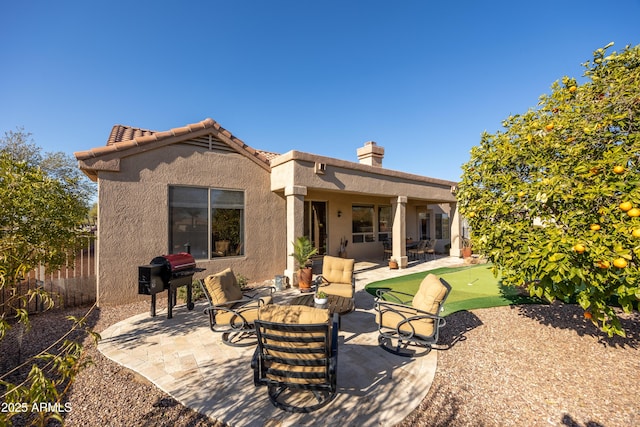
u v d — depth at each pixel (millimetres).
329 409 2971
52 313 6199
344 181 9922
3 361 4086
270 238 9438
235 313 4566
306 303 5742
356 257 14469
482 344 4523
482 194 4844
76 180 4465
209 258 8234
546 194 3492
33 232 3619
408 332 4309
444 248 18547
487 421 2771
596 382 3428
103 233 6684
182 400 3127
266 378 3064
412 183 12641
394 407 3002
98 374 3699
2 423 1729
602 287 3150
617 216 3141
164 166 7484
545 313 5766
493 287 8312
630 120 3625
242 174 8852
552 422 2740
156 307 6648
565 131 3943
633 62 3941
